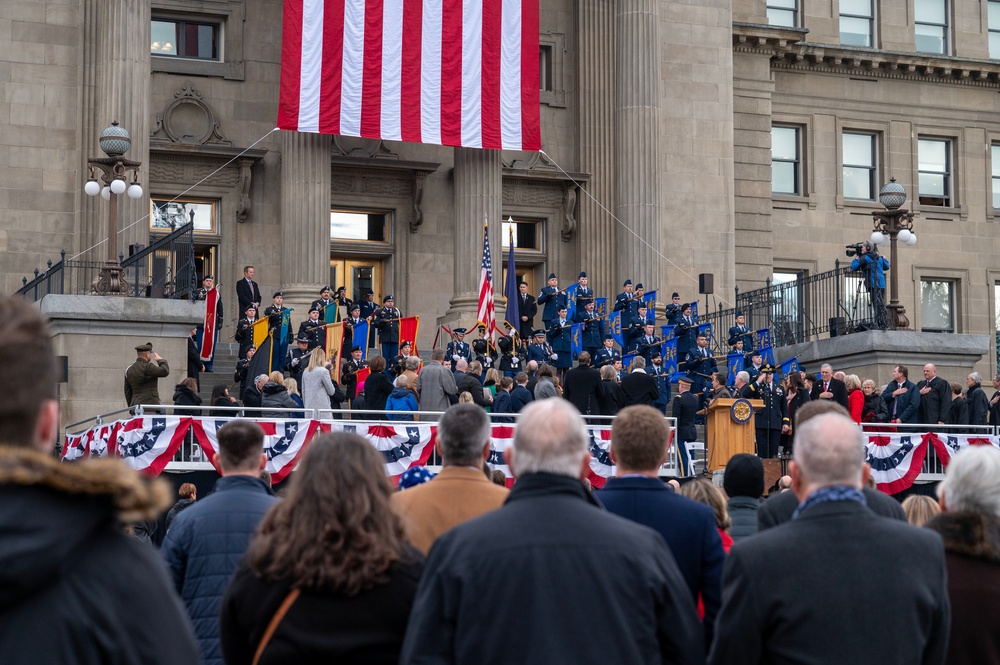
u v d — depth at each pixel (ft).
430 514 24.56
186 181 135.74
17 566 12.06
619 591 19.66
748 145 163.53
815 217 168.35
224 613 20.97
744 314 138.41
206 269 137.28
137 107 125.08
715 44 155.94
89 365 95.81
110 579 12.77
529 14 131.44
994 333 174.70
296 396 83.56
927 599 20.15
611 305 148.25
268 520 20.75
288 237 131.95
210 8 138.62
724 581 20.89
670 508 25.88
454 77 128.36
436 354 84.64
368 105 125.80
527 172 147.33
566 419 20.97
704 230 153.07
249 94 139.54
